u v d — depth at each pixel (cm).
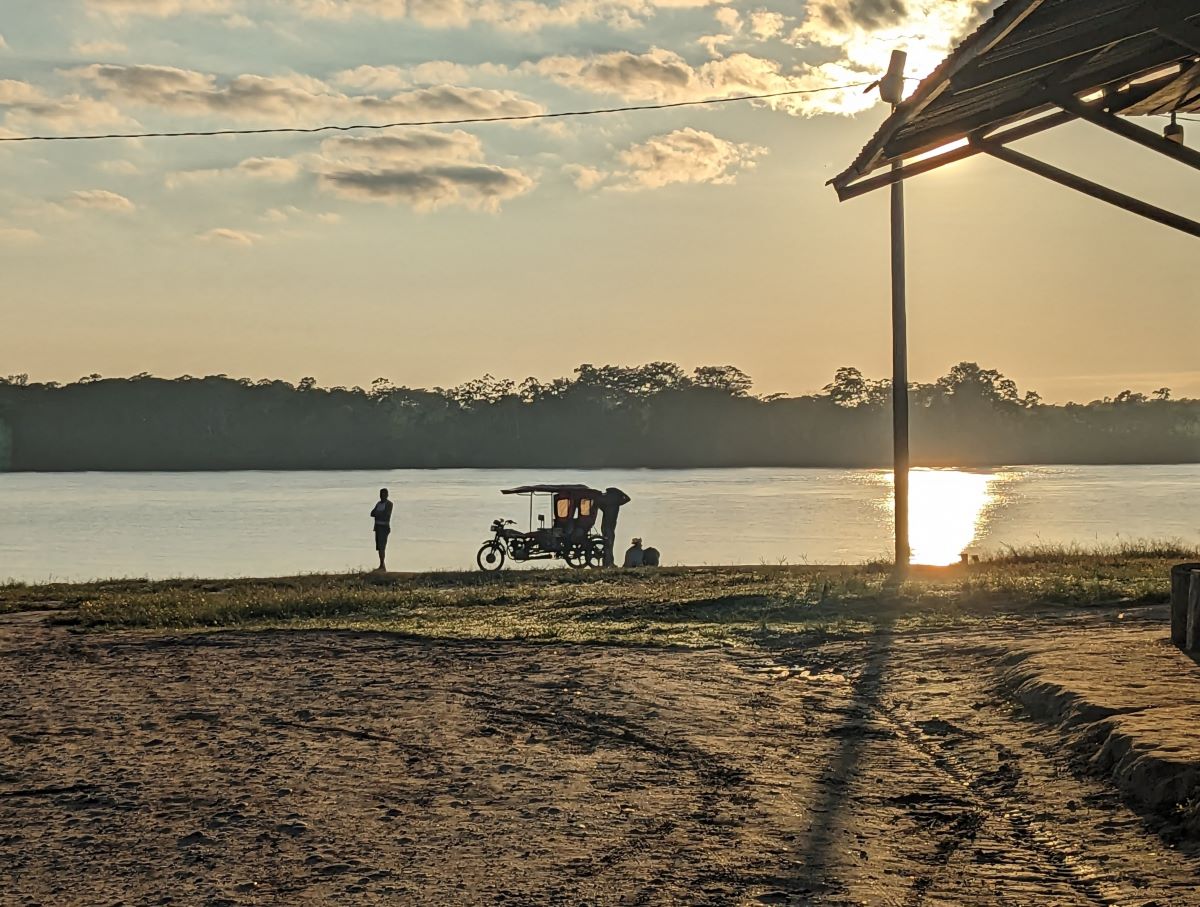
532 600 2102
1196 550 2736
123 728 1059
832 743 954
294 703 1165
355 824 748
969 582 1914
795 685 1214
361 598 2159
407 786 840
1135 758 767
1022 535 6256
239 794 824
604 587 2273
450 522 8181
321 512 9806
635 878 640
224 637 1698
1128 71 887
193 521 8731
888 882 630
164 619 1950
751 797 799
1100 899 602
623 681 1245
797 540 6241
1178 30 719
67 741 1007
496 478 19162
